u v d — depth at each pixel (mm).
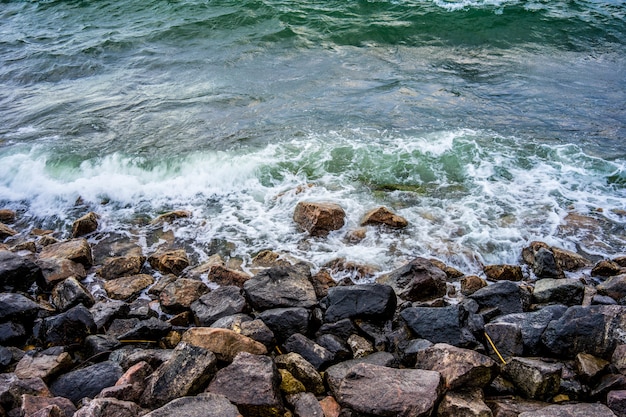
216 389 4859
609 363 5219
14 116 12852
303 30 16984
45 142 11477
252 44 16375
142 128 11953
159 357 5625
